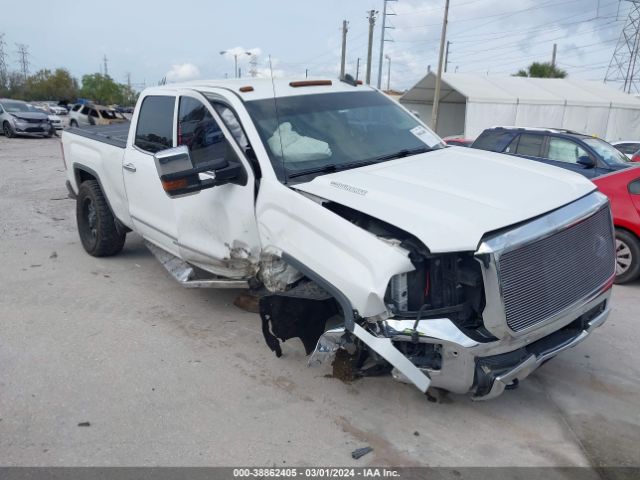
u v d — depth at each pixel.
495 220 3.14
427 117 35.09
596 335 4.94
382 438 3.45
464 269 3.17
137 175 5.49
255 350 4.55
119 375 4.14
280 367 4.29
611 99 29.88
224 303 5.52
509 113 27.77
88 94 87.31
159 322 5.07
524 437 3.47
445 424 3.60
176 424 3.57
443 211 3.24
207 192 4.49
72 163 7.02
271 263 4.02
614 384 4.11
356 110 4.87
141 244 7.53
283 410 3.73
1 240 7.61
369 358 3.72
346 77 5.30
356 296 3.27
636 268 6.24
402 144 4.70
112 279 6.16
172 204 4.96
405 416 3.68
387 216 3.30
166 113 5.24
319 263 3.52
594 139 10.14
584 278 3.53
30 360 4.34
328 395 3.91
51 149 21.08
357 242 3.32
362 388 3.99
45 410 3.70
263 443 3.39
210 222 4.52
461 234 3.07
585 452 3.34
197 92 4.84
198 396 3.88
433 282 3.21
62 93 90.38
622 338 4.88
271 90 4.70
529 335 3.25
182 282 5.00
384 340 3.19
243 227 4.20
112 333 4.83
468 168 4.01
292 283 3.97
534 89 29.98
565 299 3.40
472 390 3.25
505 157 4.40
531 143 10.40
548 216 3.30
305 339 3.92
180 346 4.61
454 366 3.18
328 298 3.71
